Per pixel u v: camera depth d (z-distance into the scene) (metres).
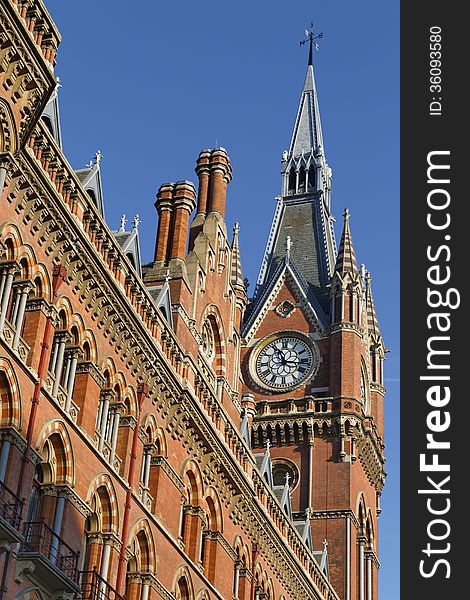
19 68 32.97
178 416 45.66
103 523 38.34
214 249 56.75
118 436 40.91
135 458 41.19
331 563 73.25
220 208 59.38
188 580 44.84
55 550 34.31
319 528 74.81
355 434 78.38
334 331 82.69
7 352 33.09
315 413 78.69
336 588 72.38
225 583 49.53
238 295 61.31
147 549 41.34
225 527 50.47
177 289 50.12
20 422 33.31
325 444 78.06
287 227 93.81
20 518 31.75
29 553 31.47
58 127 39.12
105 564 37.59
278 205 95.75
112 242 40.94
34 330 35.12
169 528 43.84
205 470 48.38
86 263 38.44
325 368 81.75
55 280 36.72
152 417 43.69
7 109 33.00
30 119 34.19
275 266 90.62
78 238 37.69
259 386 82.25
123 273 42.06
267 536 55.75
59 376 36.47
